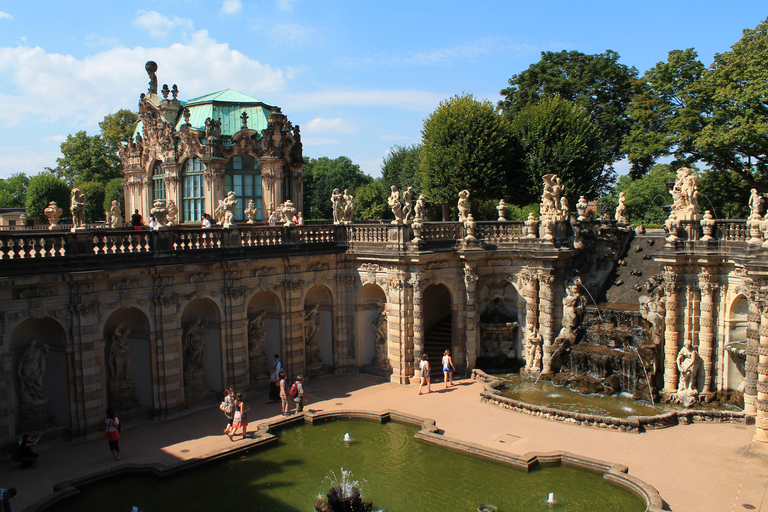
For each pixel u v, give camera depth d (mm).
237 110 52781
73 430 26812
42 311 25469
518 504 21328
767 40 42500
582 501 21547
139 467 23844
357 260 38344
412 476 23797
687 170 33344
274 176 50031
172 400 30375
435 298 43344
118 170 93438
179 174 50250
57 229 35094
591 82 66812
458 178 54656
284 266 35531
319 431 29094
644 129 54000
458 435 27625
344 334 39219
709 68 48000
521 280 38344
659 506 20172
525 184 55562
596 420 28531
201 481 23422
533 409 30344
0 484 22578
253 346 35375
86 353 26891
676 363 32750
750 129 42125
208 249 31297
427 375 34750
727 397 31859
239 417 27141
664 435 27516
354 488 21266
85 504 21469
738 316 31609
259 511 20906
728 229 31859
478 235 39375
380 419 30266
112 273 26969
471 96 56844
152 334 29406
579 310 36812
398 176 89750
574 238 38562
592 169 54188
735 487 22172
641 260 39906
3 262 23797
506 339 39219
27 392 26219
